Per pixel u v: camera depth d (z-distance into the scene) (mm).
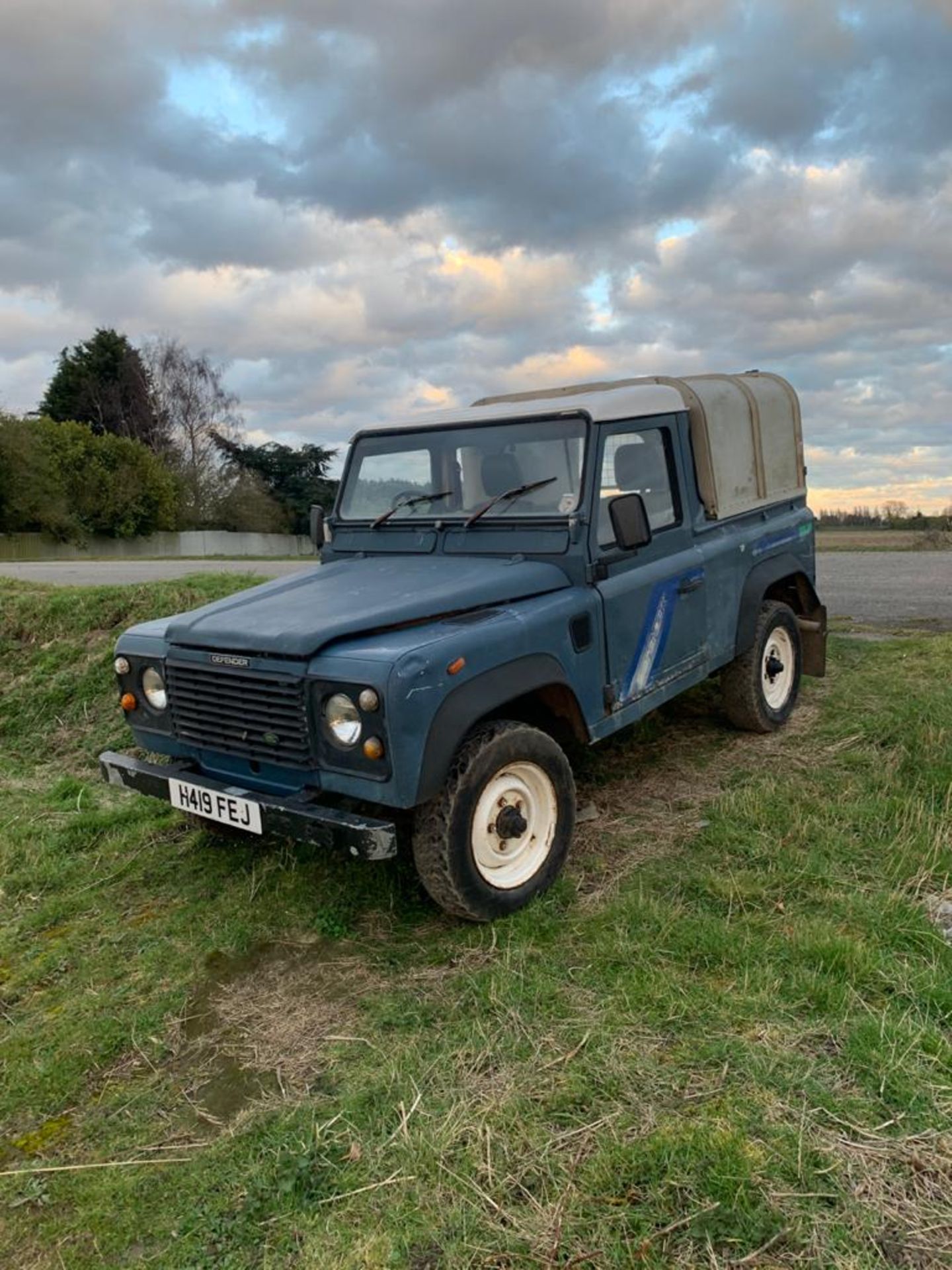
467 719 3174
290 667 3221
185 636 3654
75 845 4773
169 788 3680
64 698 7125
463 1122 2355
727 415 5043
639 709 4223
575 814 3729
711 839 4004
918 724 5031
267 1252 2061
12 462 32562
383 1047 2756
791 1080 2408
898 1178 2086
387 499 4609
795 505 5934
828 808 4164
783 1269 1874
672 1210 2029
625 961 3053
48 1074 2824
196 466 47031
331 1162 2291
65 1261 2127
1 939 3783
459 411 4508
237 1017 3043
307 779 3295
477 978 3021
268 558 24344
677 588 4449
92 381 49688
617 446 4137
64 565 18938
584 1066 2527
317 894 3803
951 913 3260
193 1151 2439
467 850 3260
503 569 3873
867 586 10844
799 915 3262
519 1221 2039
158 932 3693
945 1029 2621
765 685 5438
